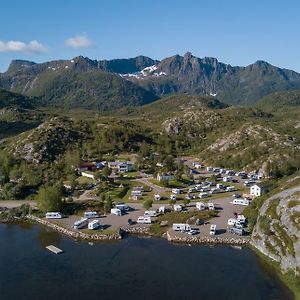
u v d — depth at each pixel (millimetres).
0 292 141125
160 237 194375
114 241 189625
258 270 158375
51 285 146000
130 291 141750
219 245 183750
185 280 150000
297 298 137500
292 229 163875
